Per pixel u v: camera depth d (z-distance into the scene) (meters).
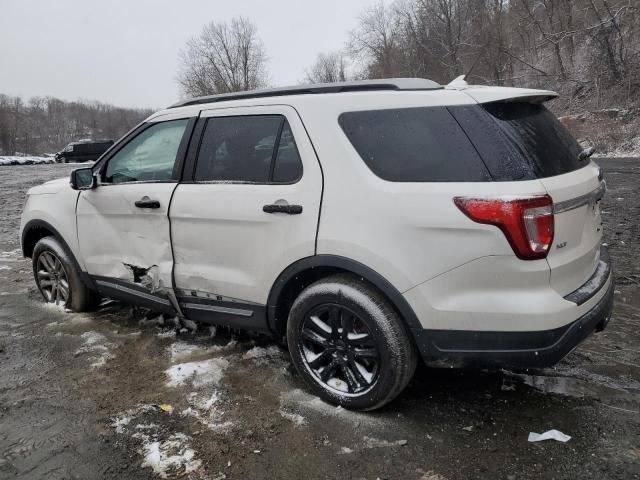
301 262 2.88
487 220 2.35
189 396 3.10
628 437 2.57
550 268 2.39
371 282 2.66
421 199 2.51
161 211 3.49
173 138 3.59
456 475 2.36
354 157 2.74
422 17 43.22
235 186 3.16
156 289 3.60
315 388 2.99
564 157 2.71
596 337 3.71
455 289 2.47
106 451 2.60
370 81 2.96
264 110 3.14
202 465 2.48
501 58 36.78
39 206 4.53
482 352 2.49
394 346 2.65
